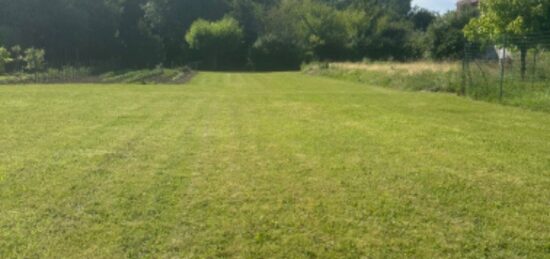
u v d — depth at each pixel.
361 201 4.27
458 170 5.34
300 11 53.03
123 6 49.91
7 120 8.59
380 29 52.09
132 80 23.30
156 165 5.45
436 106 11.42
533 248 3.39
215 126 8.17
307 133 7.52
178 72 32.12
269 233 3.58
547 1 14.39
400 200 4.31
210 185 4.70
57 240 3.43
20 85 17.97
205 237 3.50
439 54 36.75
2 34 33.97
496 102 12.27
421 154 6.10
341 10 58.34
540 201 4.33
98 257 3.19
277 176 5.02
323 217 3.89
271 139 7.01
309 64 42.78
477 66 15.08
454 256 3.25
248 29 56.38
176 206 4.11
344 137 7.20
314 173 5.15
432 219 3.88
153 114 9.63
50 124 8.23
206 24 50.03
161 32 55.41
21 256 3.18
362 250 3.33
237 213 3.96
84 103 11.40
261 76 30.94
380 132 7.66
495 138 7.26
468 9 38.31
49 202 4.19
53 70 26.56
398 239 3.50
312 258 3.22
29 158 5.74
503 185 4.80
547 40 12.21
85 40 43.59
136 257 3.20
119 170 5.23
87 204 4.15
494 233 3.62
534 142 6.98
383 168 5.38
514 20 14.38
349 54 49.84
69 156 5.86
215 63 50.62
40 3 39.91
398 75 19.98
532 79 12.40
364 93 15.33
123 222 3.76
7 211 3.96
